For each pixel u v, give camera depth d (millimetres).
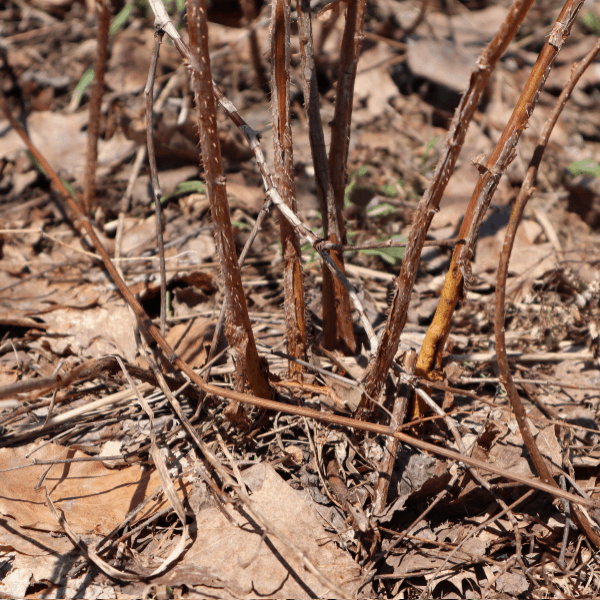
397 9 1379
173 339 979
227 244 876
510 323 1026
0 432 943
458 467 911
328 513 909
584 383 981
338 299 944
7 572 889
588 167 1115
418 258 873
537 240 1089
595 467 933
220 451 929
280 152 900
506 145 873
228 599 880
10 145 1112
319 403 940
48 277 1031
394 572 895
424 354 916
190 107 1106
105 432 945
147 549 900
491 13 1422
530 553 905
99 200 1087
